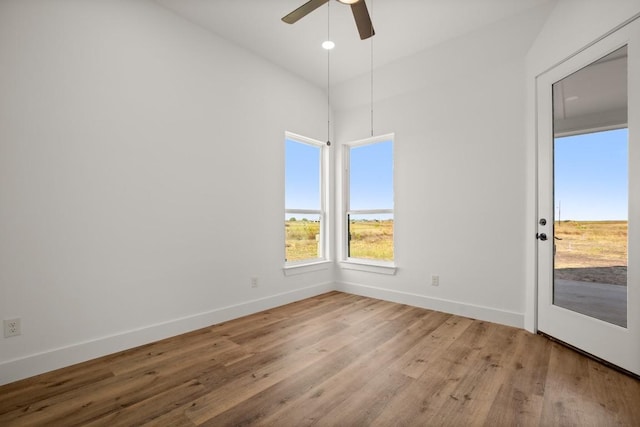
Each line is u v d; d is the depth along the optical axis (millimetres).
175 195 2490
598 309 2008
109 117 2133
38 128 1846
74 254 1984
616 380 1767
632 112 1797
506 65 2740
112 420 1427
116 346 2152
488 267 2838
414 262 3332
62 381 1768
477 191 2904
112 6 2154
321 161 4047
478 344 2293
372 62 3256
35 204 1838
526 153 2619
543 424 1397
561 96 2281
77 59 1995
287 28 2697
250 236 3064
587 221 2096
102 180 2102
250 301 3055
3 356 1736
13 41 1763
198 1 2363
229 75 2887
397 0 2289
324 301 3523
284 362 2012
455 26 2617
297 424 1399
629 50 1803
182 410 1503
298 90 3576
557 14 2250
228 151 2877
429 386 1718
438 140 3160
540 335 2457
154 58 2371
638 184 1775
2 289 1735
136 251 2266
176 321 2480
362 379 1797
